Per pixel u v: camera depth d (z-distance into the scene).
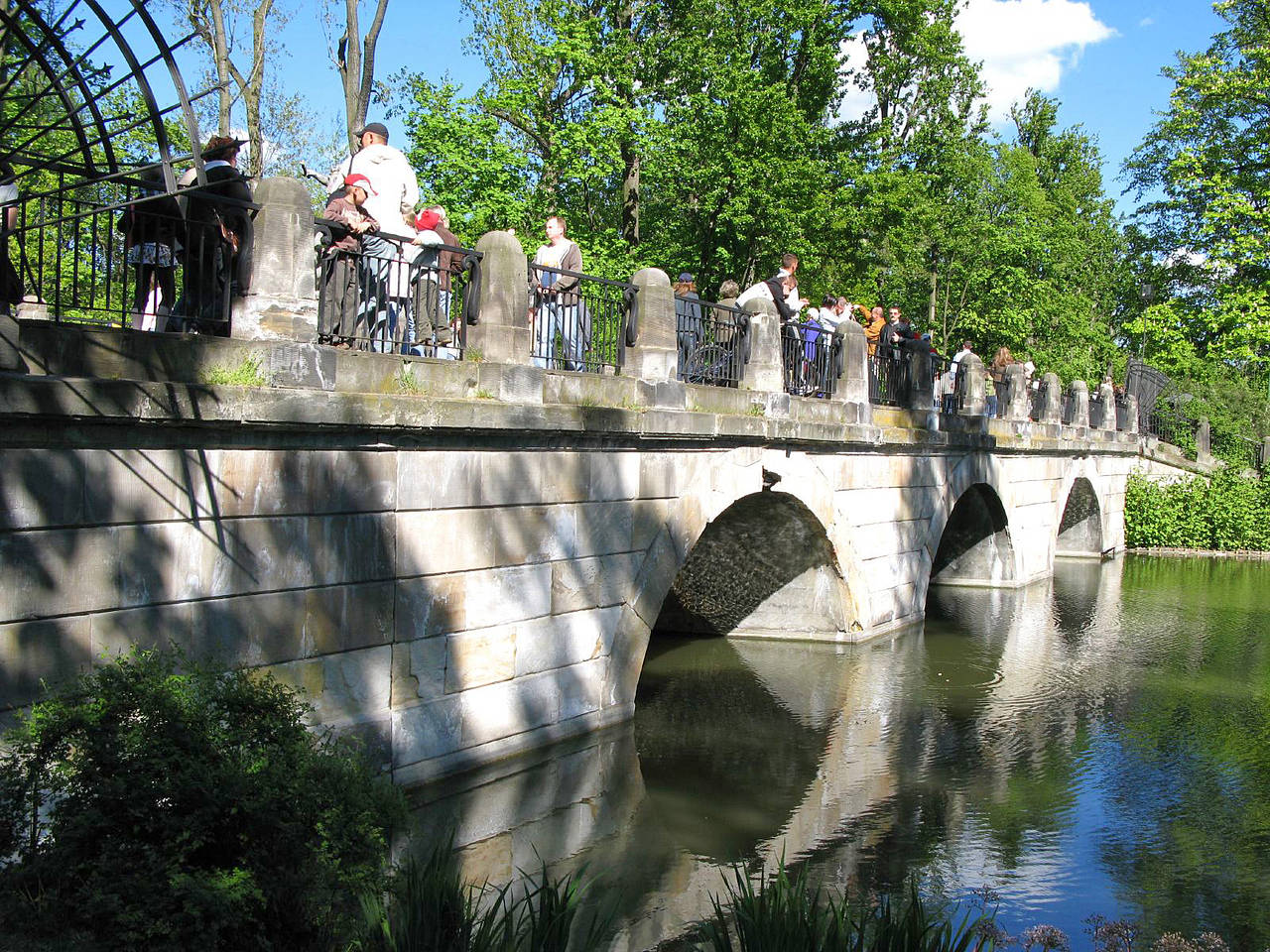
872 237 24.31
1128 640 15.21
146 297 5.94
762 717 10.69
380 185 7.81
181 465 5.70
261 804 4.43
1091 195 42.09
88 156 5.24
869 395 13.77
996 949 5.99
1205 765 9.55
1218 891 6.92
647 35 20.33
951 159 27.56
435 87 18.23
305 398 6.12
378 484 6.83
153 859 4.18
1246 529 27.08
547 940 4.80
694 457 10.00
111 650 5.41
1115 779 9.09
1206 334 30.58
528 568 8.10
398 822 5.05
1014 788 8.80
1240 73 27.83
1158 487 28.03
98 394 5.13
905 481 14.99
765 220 20.34
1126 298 34.69
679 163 20.05
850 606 13.99
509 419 7.52
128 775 4.30
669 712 10.82
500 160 18.14
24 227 4.84
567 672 8.58
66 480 5.19
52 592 5.15
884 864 7.20
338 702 6.65
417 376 6.99
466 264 7.67
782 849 7.31
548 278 9.57
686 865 7.03
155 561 5.59
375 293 7.37
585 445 8.59
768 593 14.40
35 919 4.02
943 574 20.80
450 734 7.46
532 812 7.87
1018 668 13.14
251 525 6.07
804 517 12.47
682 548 9.87
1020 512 20.23
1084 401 24.11
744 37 21.08
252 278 6.12
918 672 12.77
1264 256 27.22
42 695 5.10
